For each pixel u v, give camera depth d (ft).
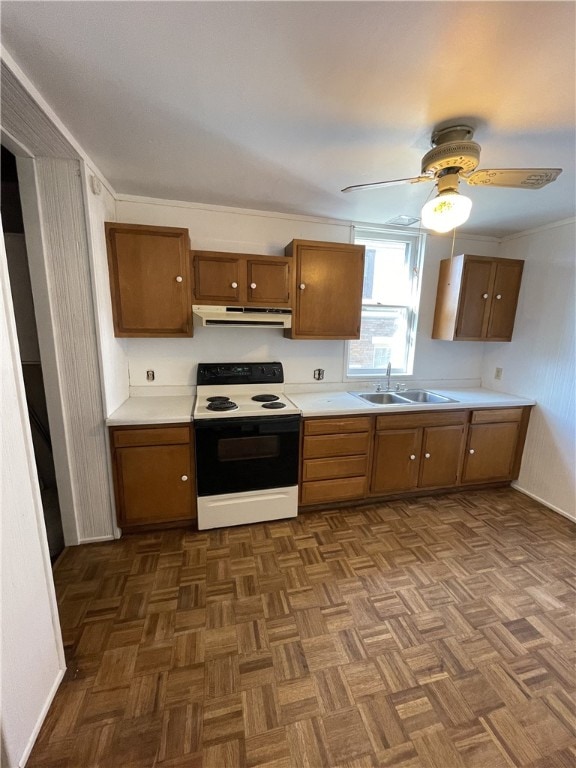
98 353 6.89
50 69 4.00
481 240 10.94
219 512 7.98
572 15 3.18
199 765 3.77
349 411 8.48
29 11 3.20
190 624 5.51
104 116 4.98
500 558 7.27
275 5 3.13
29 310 8.11
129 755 3.83
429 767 3.80
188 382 9.36
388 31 3.40
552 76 4.00
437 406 9.16
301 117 4.96
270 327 8.84
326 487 8.72
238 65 3.92
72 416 7.01
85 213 6.29
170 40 3.57
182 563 6.91
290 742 3.99
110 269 7.38
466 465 9.83
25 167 5.96
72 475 7.20
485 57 3.73
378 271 10.65
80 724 4.10
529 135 5.32
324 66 3.92
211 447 7.64
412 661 4.98
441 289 10.61
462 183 6.91
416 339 10.98
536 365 9.86
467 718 4.27
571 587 6.49
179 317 7.88
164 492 7.68
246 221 8.98
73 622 5.50
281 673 4.77
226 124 5.16
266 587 6.32
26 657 3.85
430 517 8.79
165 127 5.26
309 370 10.25
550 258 9.42
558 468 9.20
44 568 4.25
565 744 4.04
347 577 6.62
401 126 5.15
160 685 4.57
